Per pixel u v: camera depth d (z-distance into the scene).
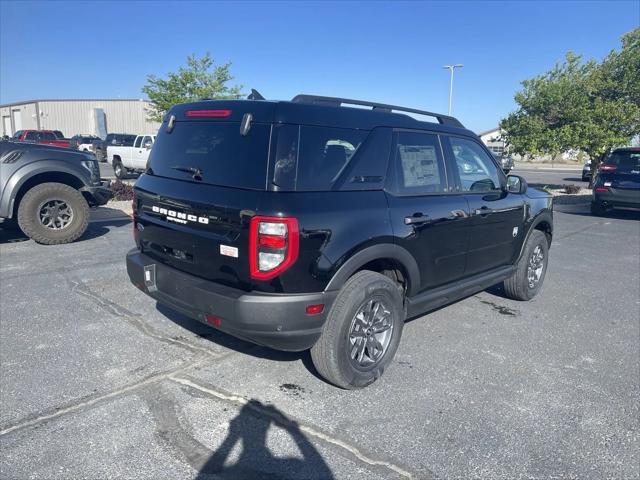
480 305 5.61
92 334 4.39
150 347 4.17
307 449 2.90
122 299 5.29
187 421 3.13
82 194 8.12
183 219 3.46
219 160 3.35
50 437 2.93
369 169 3.56
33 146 7.60
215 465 2.74
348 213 3.30
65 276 6.06
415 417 3.26
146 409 3.25
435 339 4.59
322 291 3.21
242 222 3.05
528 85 17.72
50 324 4.59
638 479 2.72
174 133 3.82
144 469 2.69
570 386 3.75
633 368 4.09
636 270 7.36
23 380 3.58
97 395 3.41
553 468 2.79
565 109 16.80
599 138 16.09
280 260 3.00
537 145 17.06
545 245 5.82
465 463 2.81
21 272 6.19
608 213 13.61
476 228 4.50
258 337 3.14
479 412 3.34
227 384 3.61
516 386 3.72
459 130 4.57
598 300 5.89
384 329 3.72
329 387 3.62
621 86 16.59
